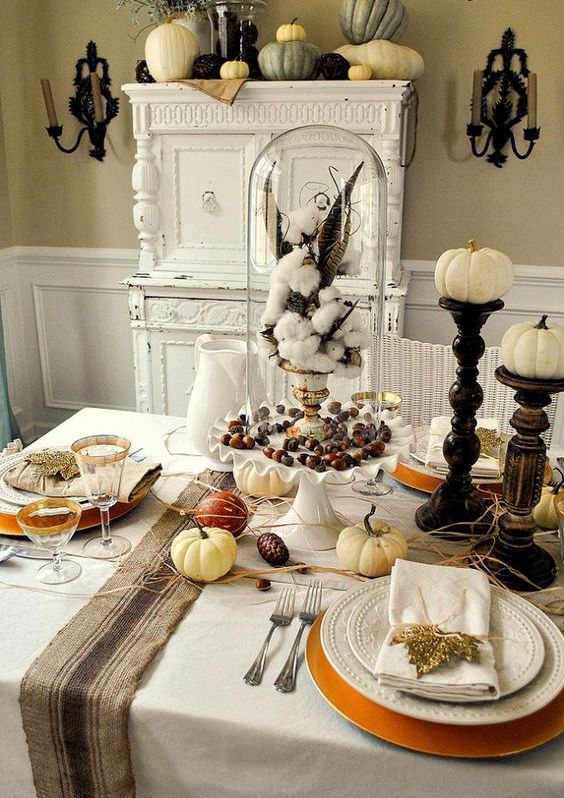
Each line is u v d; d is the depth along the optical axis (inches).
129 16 112.5
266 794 35.0
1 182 122.2
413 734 32.3
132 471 52.2
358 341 45.0
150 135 101.8
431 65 105.8
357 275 50.2
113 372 131.6
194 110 99.0
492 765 31.6
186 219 105.1
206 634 39.7
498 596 39.9
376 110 94.3
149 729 34.9
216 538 43.9
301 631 39.0
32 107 119.9
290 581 44.3
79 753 36.3
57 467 51.5
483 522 49.7
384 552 43.8
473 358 48.3
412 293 115.5
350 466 44.3
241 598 42.8
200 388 57.4
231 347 60.0
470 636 35.3
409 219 112.6
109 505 45.8
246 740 33.9
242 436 47.1
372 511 45.8
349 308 45.4
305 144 52.0
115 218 122.4
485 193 109.3
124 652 37.8
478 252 45.3
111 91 116.3
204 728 34.2
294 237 45.7
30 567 45.4
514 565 44.3
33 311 130.7
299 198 51.6
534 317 113.0
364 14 94.5
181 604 41.8
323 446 45.9
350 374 46.0
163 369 110.0
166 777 36.0
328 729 33.4
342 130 52.5
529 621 37.8
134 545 47.8
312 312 44.4
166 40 95.9
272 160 52.3
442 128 108.0
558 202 107.5
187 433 60.9
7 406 120.7
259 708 34.6
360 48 95.7
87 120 117.5
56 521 42.7
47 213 124.6
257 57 99.0
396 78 95.3
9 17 116.5
